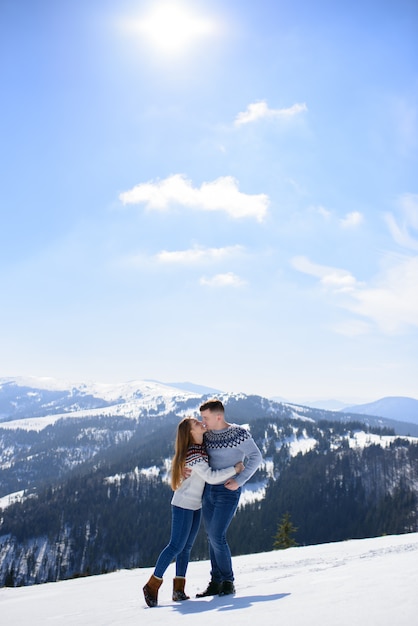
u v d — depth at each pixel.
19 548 148.38
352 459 170.75
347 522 143.62
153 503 164.75
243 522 141.88
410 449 172.25
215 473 4.04
